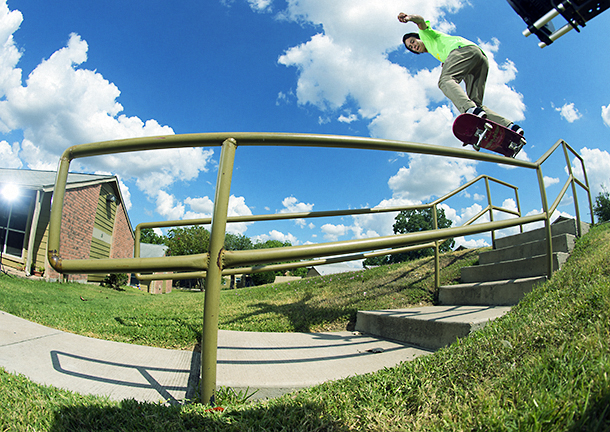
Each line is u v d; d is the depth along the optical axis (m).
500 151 3.38
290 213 3.16
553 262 3.01
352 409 1.15
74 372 1.71
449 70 3.48
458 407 1.01
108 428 1.11
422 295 4.09
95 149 1.53
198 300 5.78
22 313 3.09
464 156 2.22
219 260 1.27
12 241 10.05
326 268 42.78
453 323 2.22
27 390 1.35
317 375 1.76
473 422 0.92
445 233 1.88
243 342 2.57
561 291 2.10
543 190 2.94
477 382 1.19
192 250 25.98
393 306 3.90
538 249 3.57
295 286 6.77
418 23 3.84
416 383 1.29
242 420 1.13
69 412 1.19
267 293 6.36
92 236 14.23
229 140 1.39
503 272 3.55
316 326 3.50
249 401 1.45
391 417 1.08
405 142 1.86
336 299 4.56
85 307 4.15
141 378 1.71
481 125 3.15
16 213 10.23
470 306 3.31
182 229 26.92
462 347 1.62
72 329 2.76
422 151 1.97
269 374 1.77
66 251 11.77
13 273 9.27
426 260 5.87
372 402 1.17
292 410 1.19
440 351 1.71
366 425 1.04
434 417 1.01
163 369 1.88
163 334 2.72
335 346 2.56
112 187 15.95
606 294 1.58
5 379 1.43
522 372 1.15
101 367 1.84
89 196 13.35
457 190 4.31
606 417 0.81
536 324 1.56
